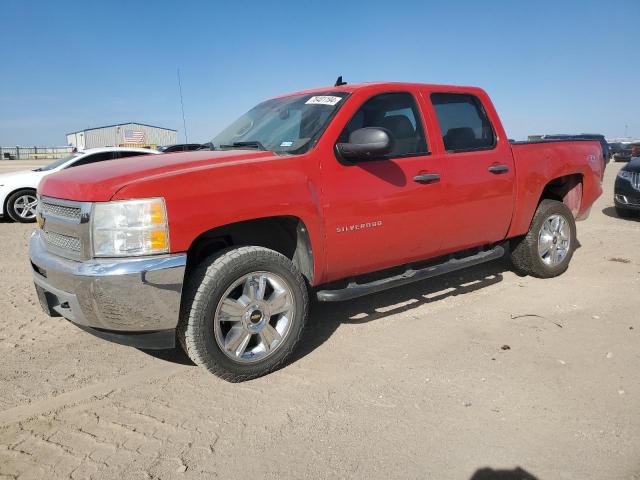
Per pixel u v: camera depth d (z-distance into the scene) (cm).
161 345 319
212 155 363
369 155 365
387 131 351
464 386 328
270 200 334
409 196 405
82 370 362
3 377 351
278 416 299
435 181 422
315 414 300
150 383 342
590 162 578
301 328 359
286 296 351
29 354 389
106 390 333
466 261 472
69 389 335
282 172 346
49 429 290
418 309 471
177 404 315
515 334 409
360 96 398
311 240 358
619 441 269
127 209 297
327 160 368
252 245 348
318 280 376
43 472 253
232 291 338
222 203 317
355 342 401
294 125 404
